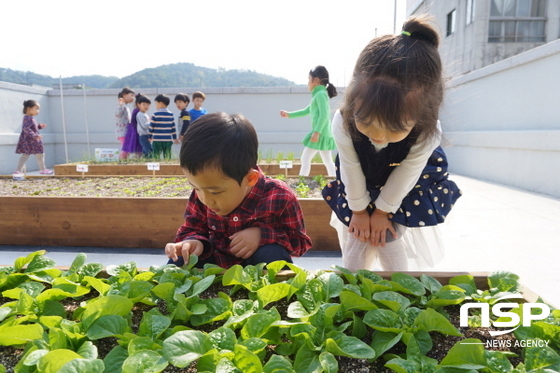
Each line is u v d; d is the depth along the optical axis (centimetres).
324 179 442
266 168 533
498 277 113
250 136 132
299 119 967
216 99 972
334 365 72
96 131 969
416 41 126
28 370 73
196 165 117
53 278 116
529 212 383
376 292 105
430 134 131
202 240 149
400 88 114
